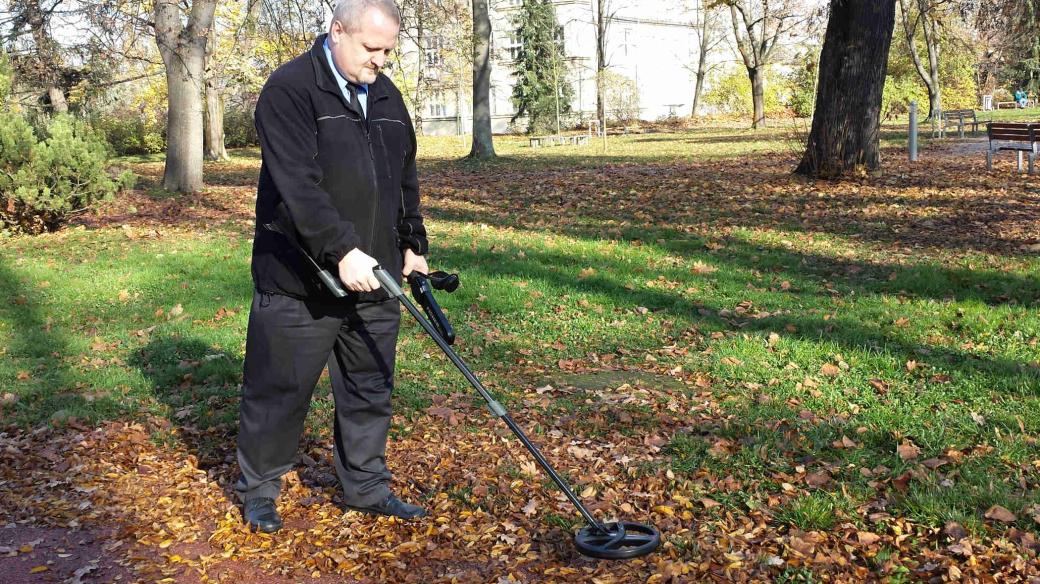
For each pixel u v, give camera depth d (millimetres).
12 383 5664
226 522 3625
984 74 52250
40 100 20406
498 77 50969
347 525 3623
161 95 35375
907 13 35000
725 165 18078
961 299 6922
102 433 4719
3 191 11586
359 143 3346
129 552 3410
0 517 3725
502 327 6879
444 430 4691
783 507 3586
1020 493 3625
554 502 3766
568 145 33469
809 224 10508
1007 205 10945
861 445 4227
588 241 10062
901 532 3350
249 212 14250
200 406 5102
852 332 6102
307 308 3434
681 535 3400
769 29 39344
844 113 14039
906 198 11914
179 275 9031
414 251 3779
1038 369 5172
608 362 5969
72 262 10016
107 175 12672
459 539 3467
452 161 25359
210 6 17188
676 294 7559
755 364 5629
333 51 3262
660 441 4395
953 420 4480
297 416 3564
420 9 21953
